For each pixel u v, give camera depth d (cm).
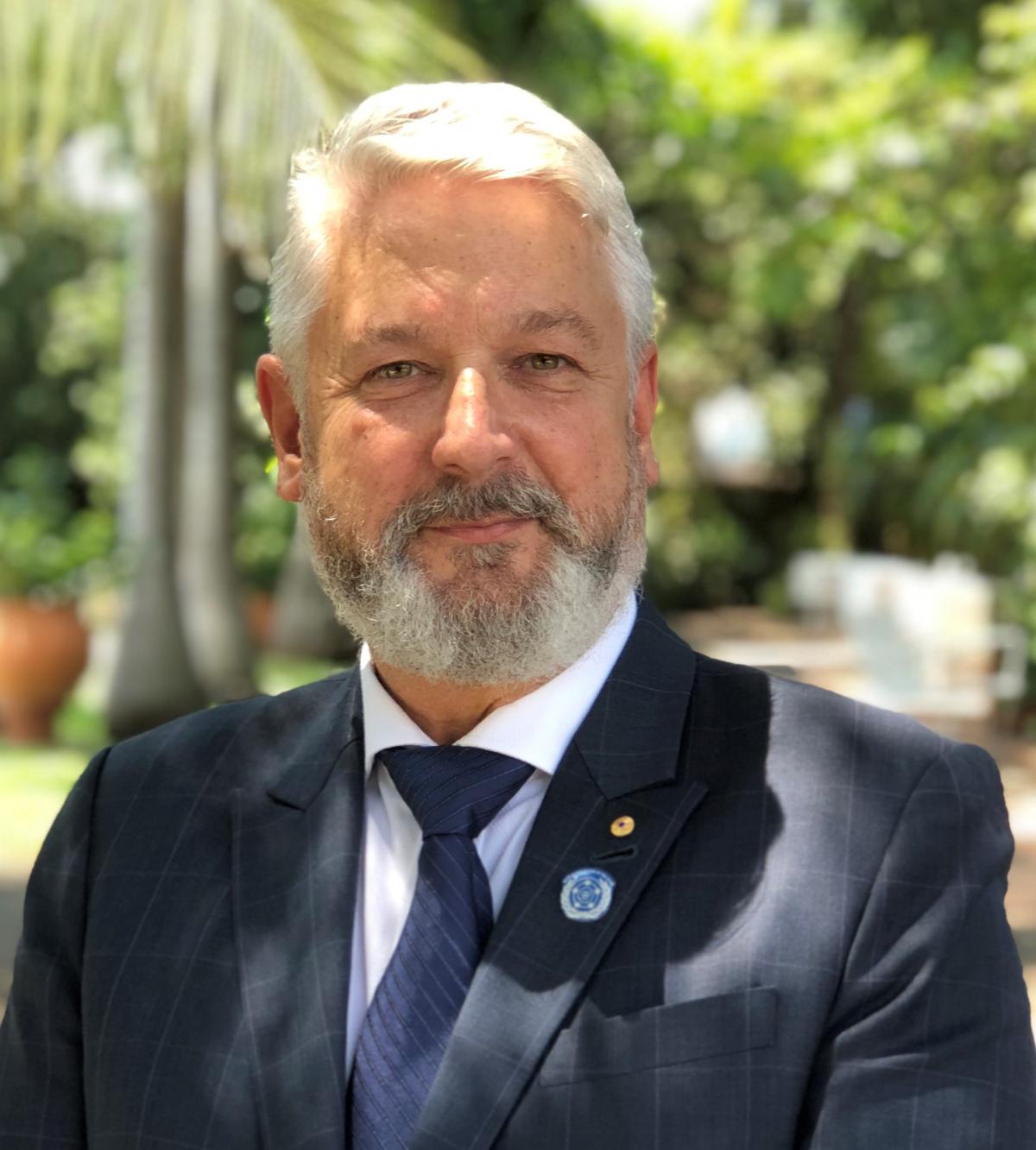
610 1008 144
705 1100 139
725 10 1259
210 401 1015
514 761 158
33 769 852
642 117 1192
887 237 1144
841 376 1891
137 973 161
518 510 153
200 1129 152
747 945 144
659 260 1697
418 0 870
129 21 524
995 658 1077
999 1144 138
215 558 1014
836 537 1938
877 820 149
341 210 158
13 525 982
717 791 154
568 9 1115
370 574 156
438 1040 148
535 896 150
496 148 154
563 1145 141
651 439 173
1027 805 794
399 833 162
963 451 1325
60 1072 166
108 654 1465
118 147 845
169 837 169
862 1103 140
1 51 536
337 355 158
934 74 1095
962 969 143
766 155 1130
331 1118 148
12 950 514
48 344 2070
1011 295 1127
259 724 177
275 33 518
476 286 152
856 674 1383
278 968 157
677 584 2067
